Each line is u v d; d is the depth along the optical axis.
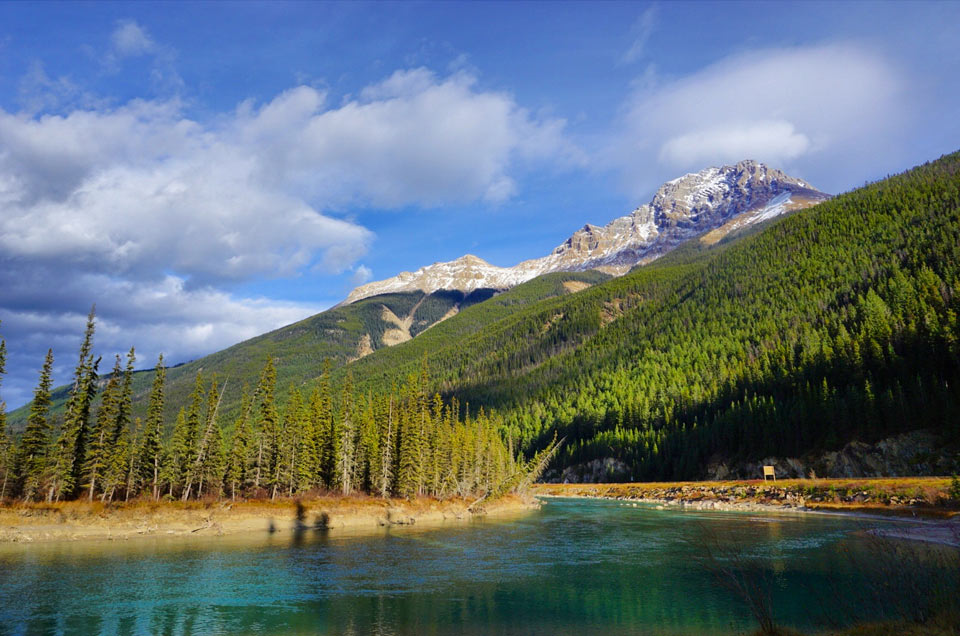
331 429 108.25
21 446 78.81
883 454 107.56
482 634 31.17
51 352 80.88
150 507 75.25
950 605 20.03
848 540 60.22
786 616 32.47
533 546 64.31
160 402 90.44
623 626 32.44
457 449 121.56
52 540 65.19
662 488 141.75
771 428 131.25
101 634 30.95
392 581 45.03
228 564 51.78
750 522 82.81
